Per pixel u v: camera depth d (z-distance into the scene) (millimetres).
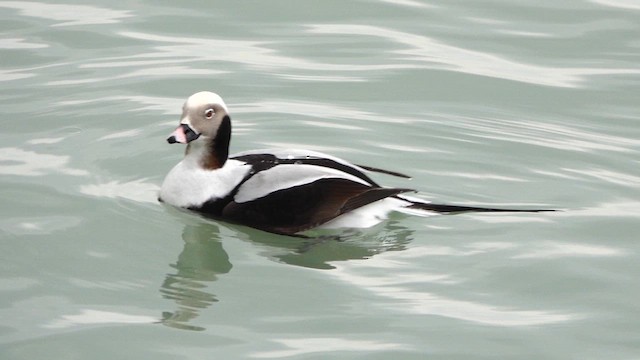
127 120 14922
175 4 18656
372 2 18812
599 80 16562
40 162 13688
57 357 9906
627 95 16141
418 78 16422
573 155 14344
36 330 10312
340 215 12273
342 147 14359
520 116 15461
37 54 16656
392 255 11891
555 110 15680
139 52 16906
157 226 12352
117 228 12273
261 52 17094
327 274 11500
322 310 10805
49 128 14609
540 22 18328
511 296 11172
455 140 14672
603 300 11156
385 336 10375
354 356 10031
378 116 15266
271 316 10680
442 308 10891
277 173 12328
